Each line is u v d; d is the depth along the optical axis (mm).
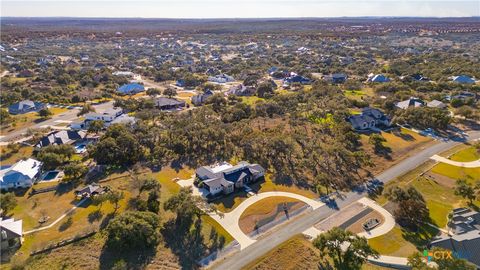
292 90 169625
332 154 90000
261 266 52406
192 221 62812
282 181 78875
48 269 51188
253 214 65625
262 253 55094
